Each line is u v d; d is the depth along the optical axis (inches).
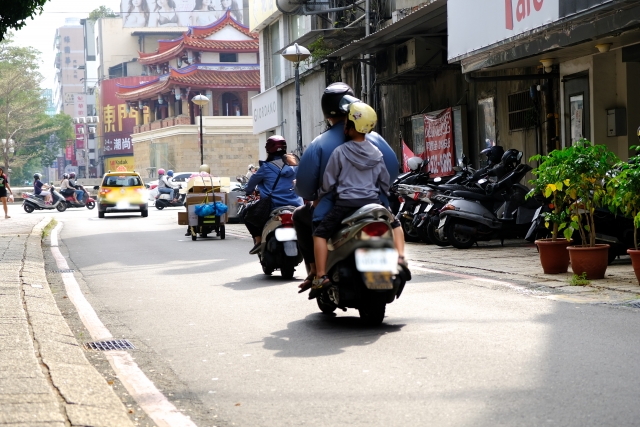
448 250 589.6
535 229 497.7
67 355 265.4
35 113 3435.0
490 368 237.3
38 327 310.0
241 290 426.6
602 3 467.2
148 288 451.2
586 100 652.7
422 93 991.6
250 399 219.1
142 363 269.6
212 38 3105.3
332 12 1139.9
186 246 723.4
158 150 2989.7
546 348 259.9
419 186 620.7
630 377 222.2
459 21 648.4
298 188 311.7
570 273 429.4
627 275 414.6
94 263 601.9
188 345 294.5
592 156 389.4
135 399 224.8
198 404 218.1
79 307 389.7
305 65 1376.7
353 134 303.0
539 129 740.7
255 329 317.4
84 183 3491.6
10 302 368.2
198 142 2871.6
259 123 1684.3
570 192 393.7
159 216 1398.9
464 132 885.2
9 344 270.8
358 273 299.0
